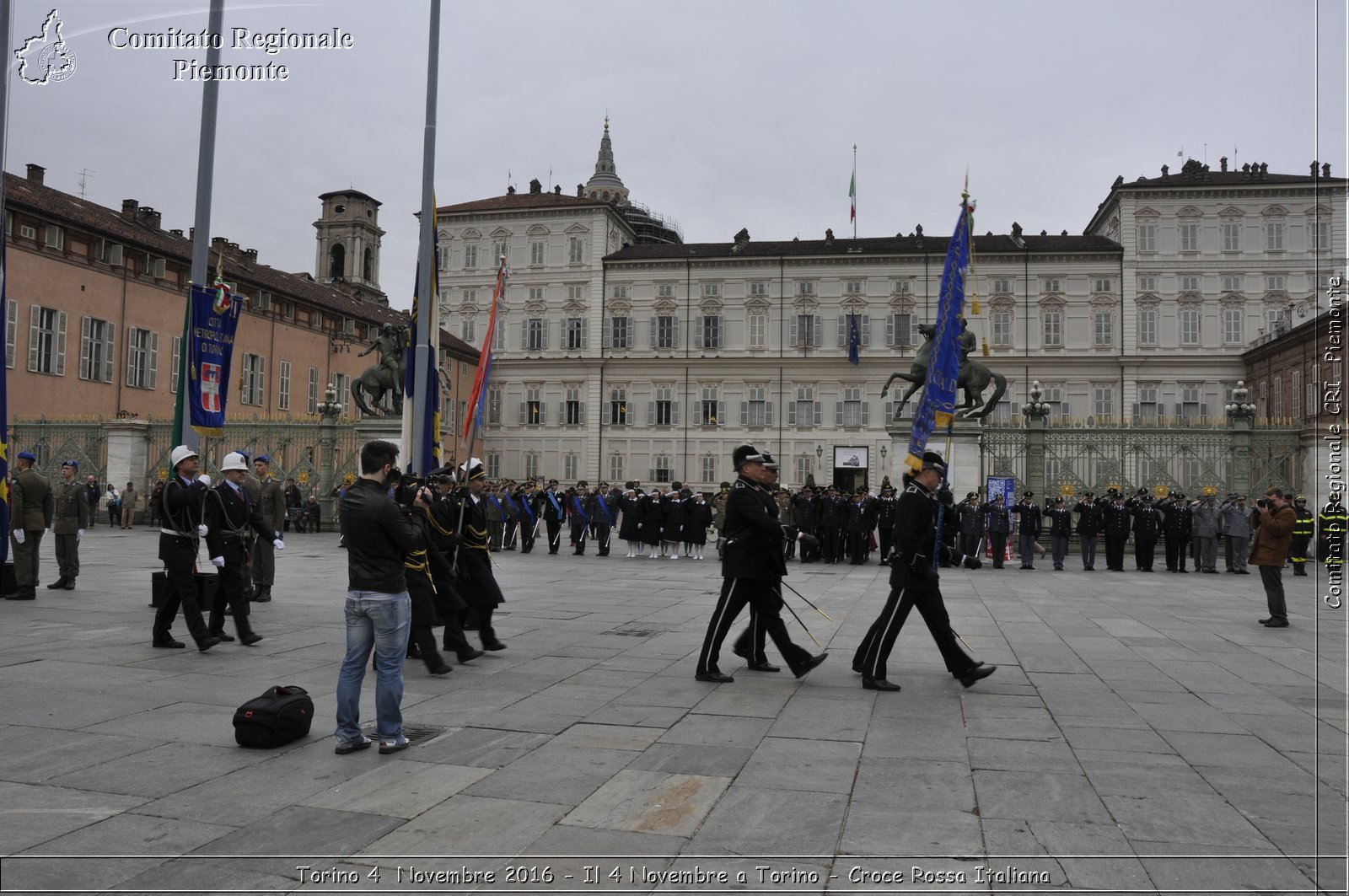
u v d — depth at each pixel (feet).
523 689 27.25
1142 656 34.32
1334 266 189.37
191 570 32.45
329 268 253.85
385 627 20.43
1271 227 192.85
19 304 120.37
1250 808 17.26
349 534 20.72
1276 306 191.52
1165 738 22.27
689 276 214.07
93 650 32.58
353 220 252.42
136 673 28.60
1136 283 196.24
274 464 115.65
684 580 63.82
